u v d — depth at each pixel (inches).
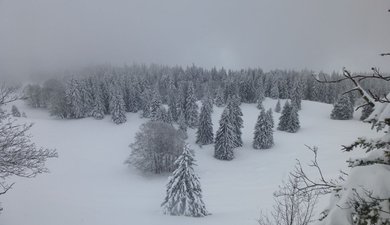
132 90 3179.1
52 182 1482.5
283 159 2006.6
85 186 1518.2
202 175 1820.9
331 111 3255.4
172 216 957.2
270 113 2453.2
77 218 764.0
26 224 650.8
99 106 3021.7
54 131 2689.5
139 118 2999.5
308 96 4128.9
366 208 151.3
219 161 2096.5
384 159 169.2
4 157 402.9
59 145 2342.5
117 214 892.0
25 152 425.7
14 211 725.3
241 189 1438.2
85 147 2316.7
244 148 2331.4
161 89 3720.5
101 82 3395.7
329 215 163.2
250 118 3063.5
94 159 2075.5
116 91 2906.0
